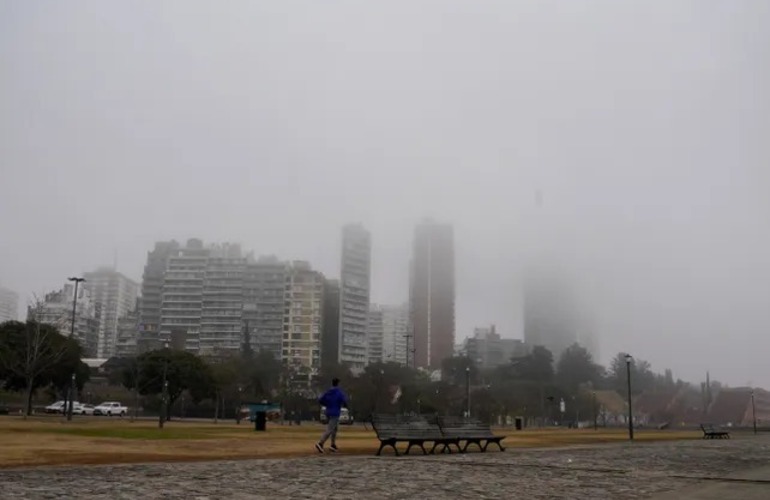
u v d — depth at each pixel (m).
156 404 102.00
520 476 15.70
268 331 150.75
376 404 103.56
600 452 28.25
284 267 153.25
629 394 50.78
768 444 43.44
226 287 152.00
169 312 153.00
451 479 14.53
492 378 151.75
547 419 134.50
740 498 11.73
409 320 190.12
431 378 142.00
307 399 103.62
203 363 80.69
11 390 76.94
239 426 55.12
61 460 16.58
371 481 13.68
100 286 187.75
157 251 161.38
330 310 158.00
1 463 15.59
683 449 33.53
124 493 10.82
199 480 12.95
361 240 167.12
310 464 17.30
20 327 72.06
